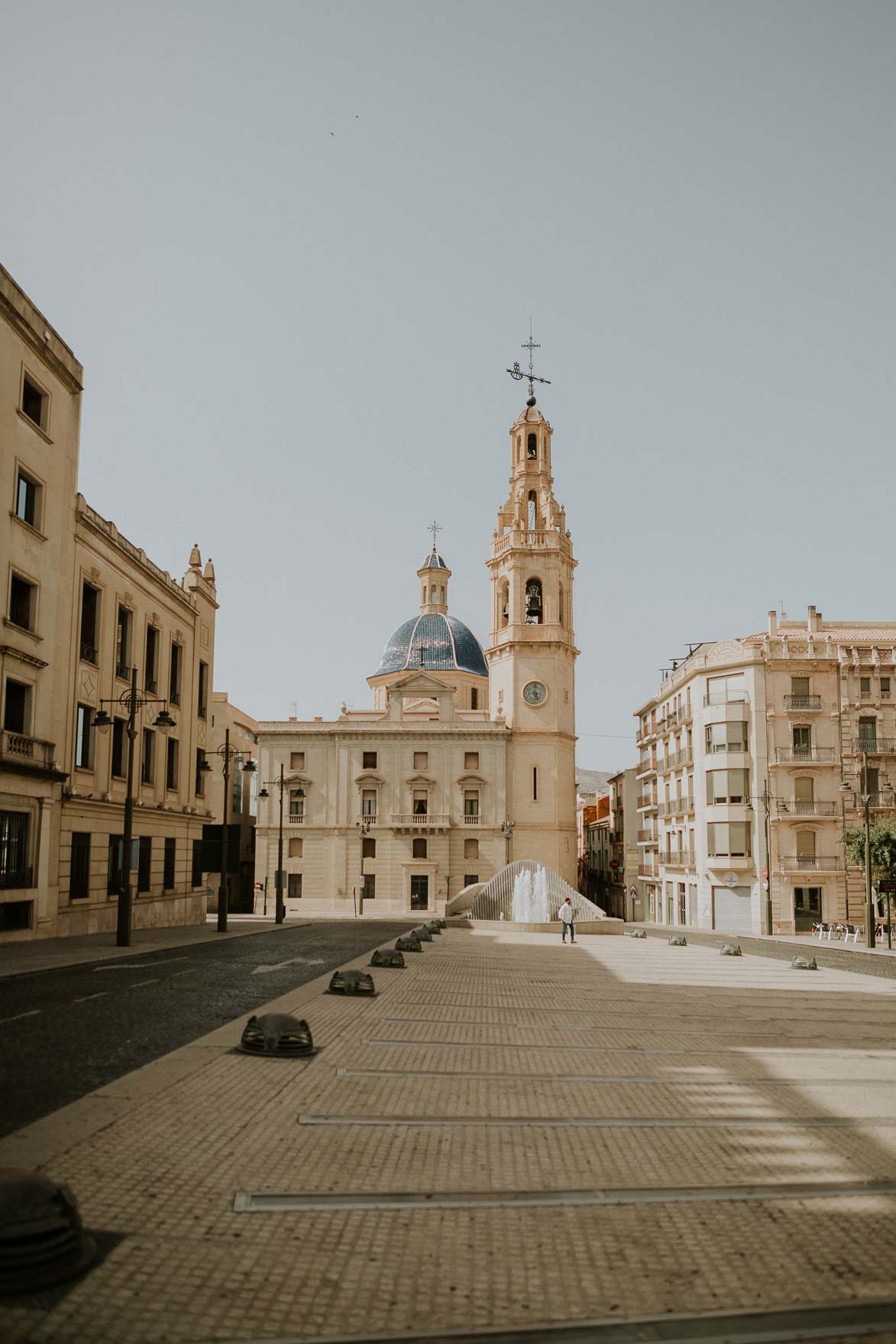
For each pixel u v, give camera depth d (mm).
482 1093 10016
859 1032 15016
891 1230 6504
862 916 56125
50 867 29500
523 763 72688
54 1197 5562
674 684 67188
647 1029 14711
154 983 18156
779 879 56844
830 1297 5512
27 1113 8422
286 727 72812
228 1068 10438
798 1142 8539
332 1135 8227
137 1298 5172
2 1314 4910
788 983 22938
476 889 53906
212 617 47406
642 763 79688
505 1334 5023
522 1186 7195
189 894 43750
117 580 35594
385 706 83812
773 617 62406
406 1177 7250
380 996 17250
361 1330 4980
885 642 57938
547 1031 14180
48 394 29766
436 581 89625
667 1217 6672
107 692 34531
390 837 71062
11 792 26953
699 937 51250
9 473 27312
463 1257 5902
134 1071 10117
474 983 20141
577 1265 5852
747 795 58281
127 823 27453
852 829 52094
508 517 78688
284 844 71688
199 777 45406
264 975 20109
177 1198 6578
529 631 74750
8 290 26828
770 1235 6383
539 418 79188
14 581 28500
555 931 43406
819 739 57781
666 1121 9188
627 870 79375
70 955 23609
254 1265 5648
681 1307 5359
